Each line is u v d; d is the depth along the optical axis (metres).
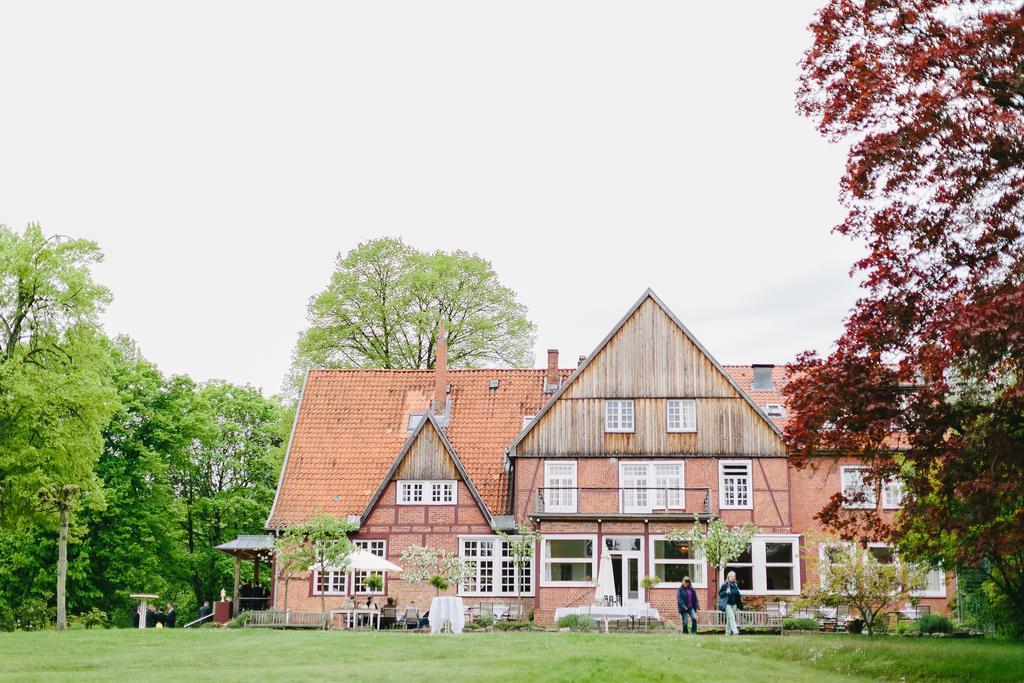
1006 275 19.17
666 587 38.38
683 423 41.00
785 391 21.33
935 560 26.17
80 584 50.31
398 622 36.62
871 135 20.38
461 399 46.16
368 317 54.53
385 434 45.16
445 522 41.03
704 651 22.83
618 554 38.97
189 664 21.47
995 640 24.95
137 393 55.38
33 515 42.09
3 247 42.22
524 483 40.84
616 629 34.06
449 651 23.00
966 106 19.61
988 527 20.11
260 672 19.23
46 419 41.47
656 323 41.97
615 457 40.88
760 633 33.72
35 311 42.66
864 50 21.33
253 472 62.75
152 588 53.28
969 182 19.94
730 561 38.09
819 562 32.66
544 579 38.69
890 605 37.12
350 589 40.59
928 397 19.70
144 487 53.75
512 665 20.09
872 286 20.62
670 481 40.66
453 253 55.88
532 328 56.56
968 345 17.92
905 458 21.30
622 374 41.56
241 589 46.59
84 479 42.38
